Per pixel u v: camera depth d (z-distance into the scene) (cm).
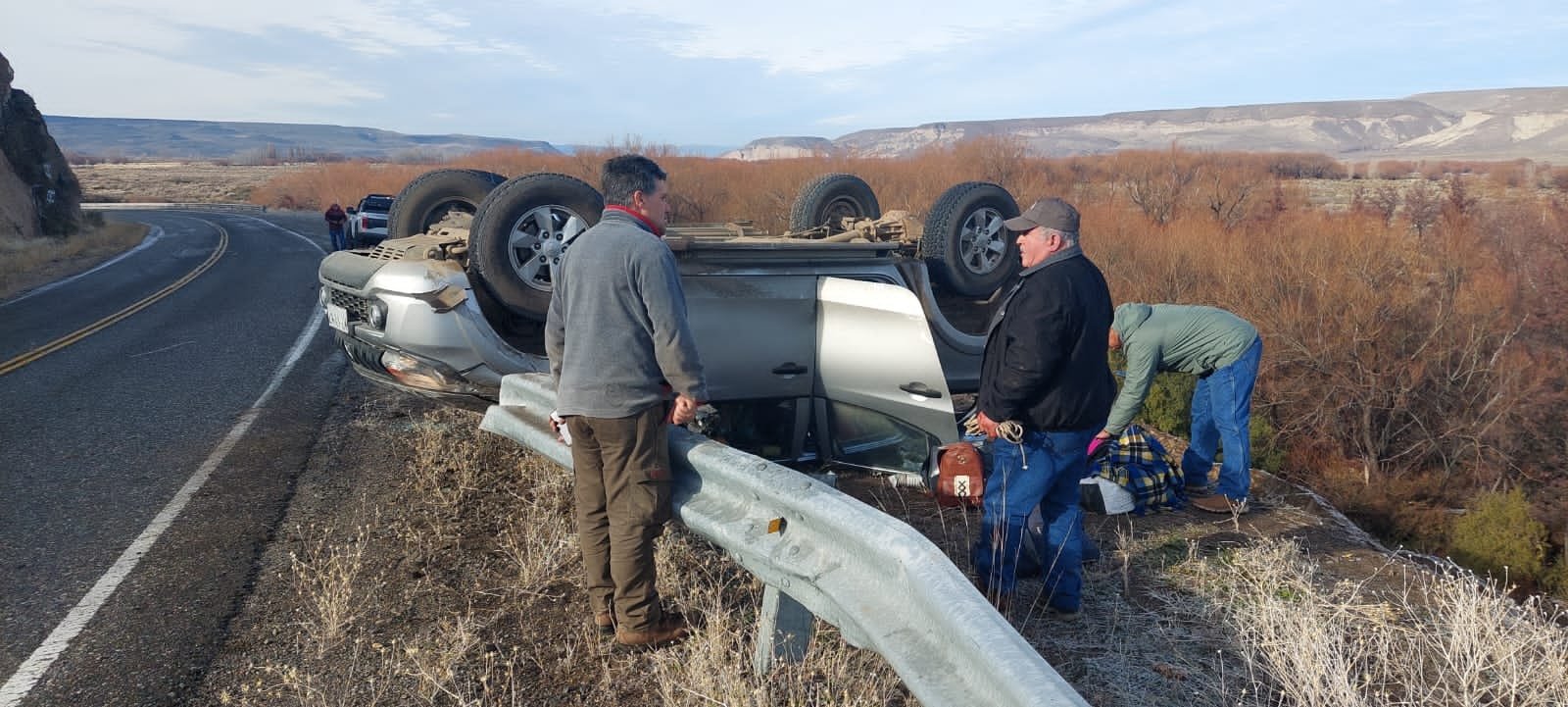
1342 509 1017
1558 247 1394
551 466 510
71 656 332
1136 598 379
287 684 310
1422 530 933
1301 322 1323
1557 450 1195
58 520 480
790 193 3027
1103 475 491
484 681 295
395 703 297
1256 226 1911
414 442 616
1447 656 309
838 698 288
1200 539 451
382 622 354
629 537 312
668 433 339
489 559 414
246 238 3173
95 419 699
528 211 525
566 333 314
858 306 479
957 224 615
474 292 544
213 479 546
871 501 486
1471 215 1705
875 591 233
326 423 679
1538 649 323
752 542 280
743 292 480
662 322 294
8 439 642
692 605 358
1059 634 345
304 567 401
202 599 379
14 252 2450
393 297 502
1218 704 296
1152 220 2341
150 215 5200
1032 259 330
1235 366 479
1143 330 474
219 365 913
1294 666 307
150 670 322
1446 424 1246
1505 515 837
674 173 3334
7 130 3222
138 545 441
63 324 1249
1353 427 1293
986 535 355
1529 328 1301
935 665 202
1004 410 327
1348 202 3105
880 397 479
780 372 492
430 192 648
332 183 6184
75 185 3494
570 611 363
